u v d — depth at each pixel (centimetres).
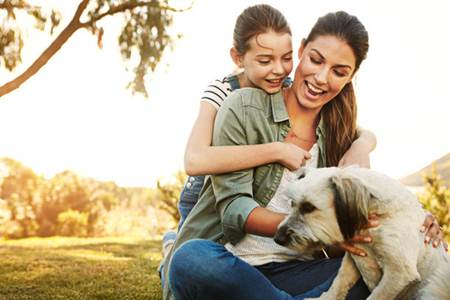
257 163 294
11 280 560
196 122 338
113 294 493
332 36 297
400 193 267
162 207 1296
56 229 1571
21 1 881
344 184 266
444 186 1099
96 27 906
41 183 1619
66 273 602
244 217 286
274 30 327
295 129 319
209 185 320
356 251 269
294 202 279
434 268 273
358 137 337
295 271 297
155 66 929
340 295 280
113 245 950
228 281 270
